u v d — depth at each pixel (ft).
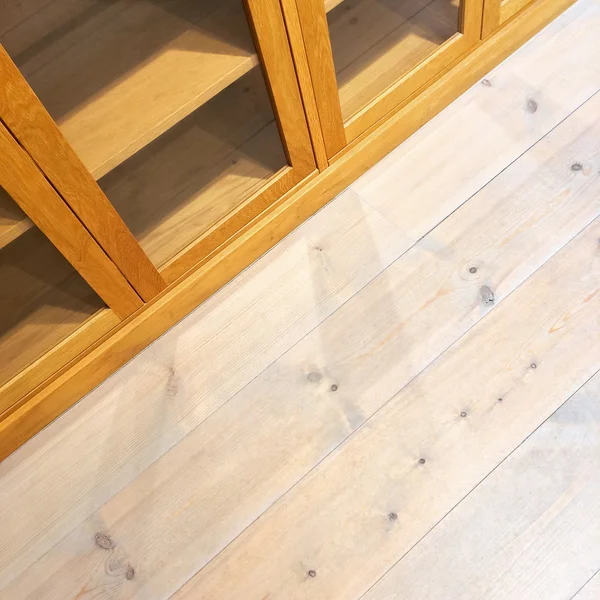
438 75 4.96
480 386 4.30
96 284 4.07
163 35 3.78
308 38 3.83
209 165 4.46
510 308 4.50
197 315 4.77
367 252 4.82
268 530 4.09
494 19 4.89
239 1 3.51
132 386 4.60
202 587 3.99
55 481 4.37
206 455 4.33
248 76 4.03
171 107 3.66
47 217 3.51
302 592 3.91
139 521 4.20
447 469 4.10
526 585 3.79
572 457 4.05
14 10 3.28
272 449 4.30
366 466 4.17
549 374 4.27
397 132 5.06
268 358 4.57
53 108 3.57
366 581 3.89
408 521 4.00
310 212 4.98
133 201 4.24
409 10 4.74
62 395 4.47
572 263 4.59
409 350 4.46
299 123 4.27
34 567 4.15
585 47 5.36
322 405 4.38
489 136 5.12
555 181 4.89
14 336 4.26
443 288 4.63
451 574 3.85
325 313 4.66
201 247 4.46
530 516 3.93
